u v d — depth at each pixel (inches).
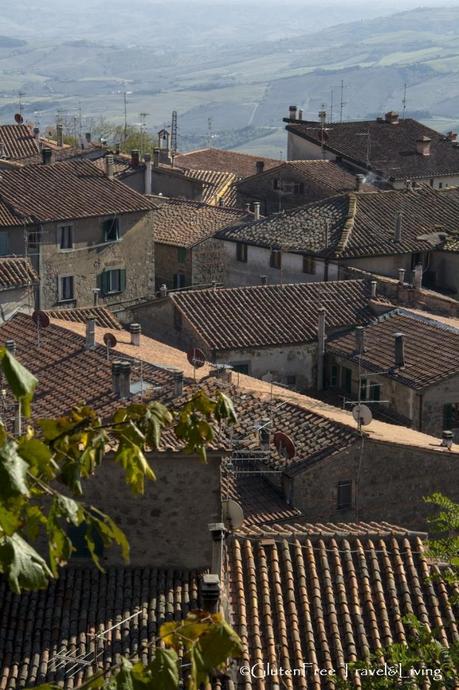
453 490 1924.2
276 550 1375.5
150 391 1811.0
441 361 2564.0
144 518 1445.6
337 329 2851.9
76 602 1395.2
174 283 3981.3
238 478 1840.6
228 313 2844.5
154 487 1439.5
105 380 1878.7
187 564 1455.5
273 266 3550.7
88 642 1346.0
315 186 4493.1
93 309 2797.7
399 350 2591.0
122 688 469.4
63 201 3654.0
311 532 1406.3
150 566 1456.7
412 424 2508.6
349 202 3654.0
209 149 5595.5
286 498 1818.4
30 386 470.9
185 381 1910.7
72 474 540.1
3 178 3713.1
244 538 1389.0
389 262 3447.3
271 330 2800.2
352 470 1846.7
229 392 1990.7
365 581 1337.4
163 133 5447.8
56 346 2087.8
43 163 4055.1
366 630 1282.0
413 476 1891.0
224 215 4136.3
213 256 3944.4
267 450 1856.5
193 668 490.6
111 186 3814.0
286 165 4579.2
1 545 451.2
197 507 1446.9
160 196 4414.4
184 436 609.3
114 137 6801.2
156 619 1384.1
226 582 1325.0
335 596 1321.4
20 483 448.8
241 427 1899.6
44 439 572.4
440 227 3582.7
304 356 2805.1
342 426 1884.8
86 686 478.9
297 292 2950.3
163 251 3993.6
